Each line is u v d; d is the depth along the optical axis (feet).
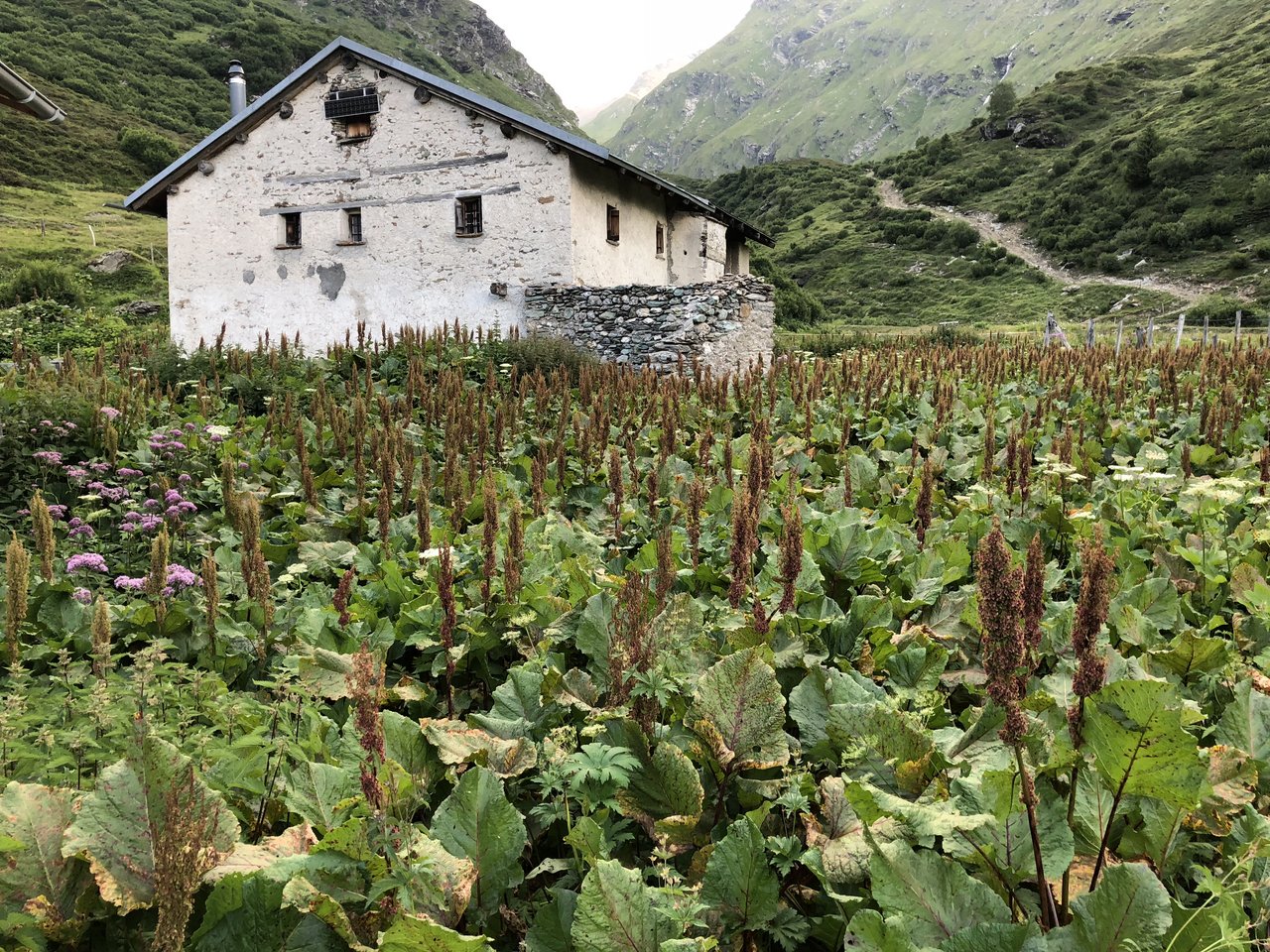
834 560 17.51
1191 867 8.86
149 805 8.20
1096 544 7.54
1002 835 8.20
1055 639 13.88
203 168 74.84
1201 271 212.43
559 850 10.48
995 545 7.12
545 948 8.23
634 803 10.02
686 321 61.46
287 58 379.35
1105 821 8.80
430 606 16.06
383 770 9.20
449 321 69.36
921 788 9.46
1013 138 364.38
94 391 31.94
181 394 44.78
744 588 13.89
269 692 14.64
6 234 173.88
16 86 35.55
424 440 34.71
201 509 27.17
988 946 6.77
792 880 9.31
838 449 31.35
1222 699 11.97
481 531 21.47
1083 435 31.37
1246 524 18.83
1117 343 87.92
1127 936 6.59
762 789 10.06
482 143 67.97
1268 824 8.72
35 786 8.52
